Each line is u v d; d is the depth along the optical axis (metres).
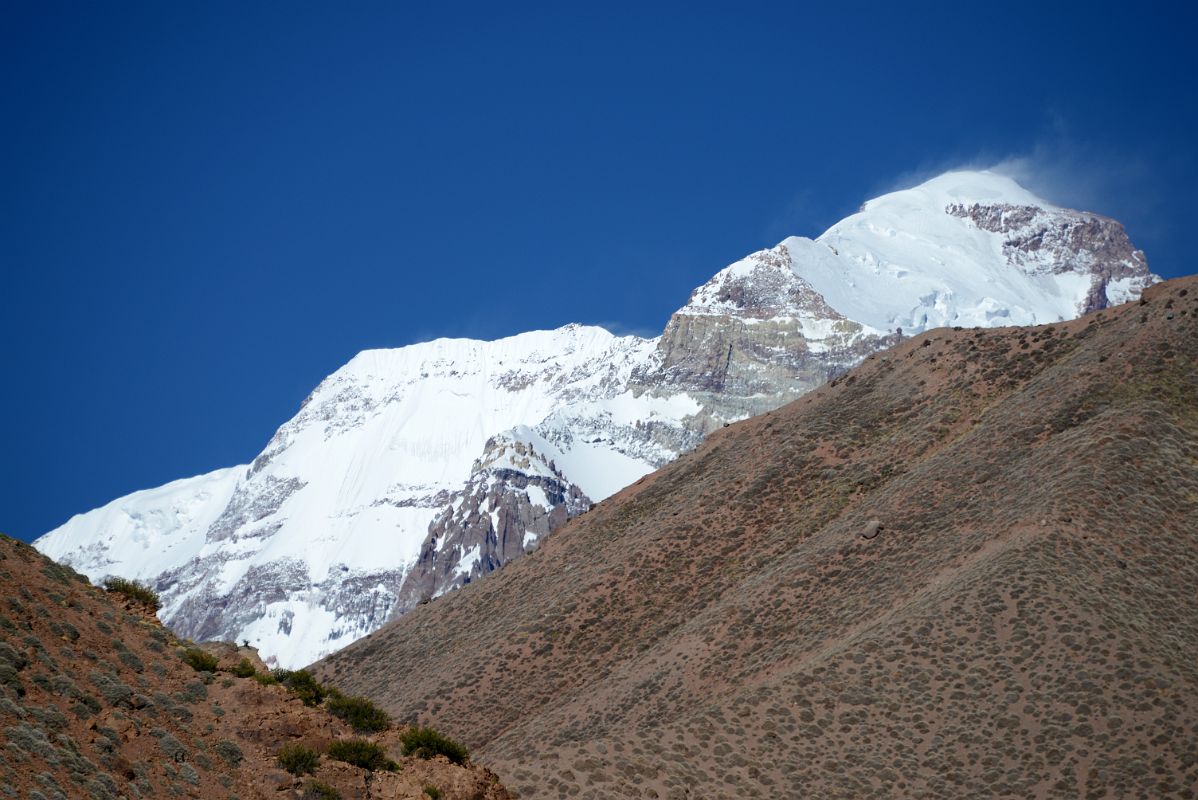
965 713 88.81
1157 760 80.38
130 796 50.94
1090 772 81.25
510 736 118.62
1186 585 97.75
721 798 83.62
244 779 55.50
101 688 55.41
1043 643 91.81
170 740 54.72
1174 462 110.19
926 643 95.31
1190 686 85.19
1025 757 84.06
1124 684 86.50
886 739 88.62
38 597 58.38
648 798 81.62
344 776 57.69
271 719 59.12
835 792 84.81
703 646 115.75
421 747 62.22
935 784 84.19
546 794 80.00
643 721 107.88
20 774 48.44
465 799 60.16
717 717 92.38
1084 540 101.62
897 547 117.94
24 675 53.59
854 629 105.38
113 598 63.31
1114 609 93.81
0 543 60.75
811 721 91.19
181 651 61.16
